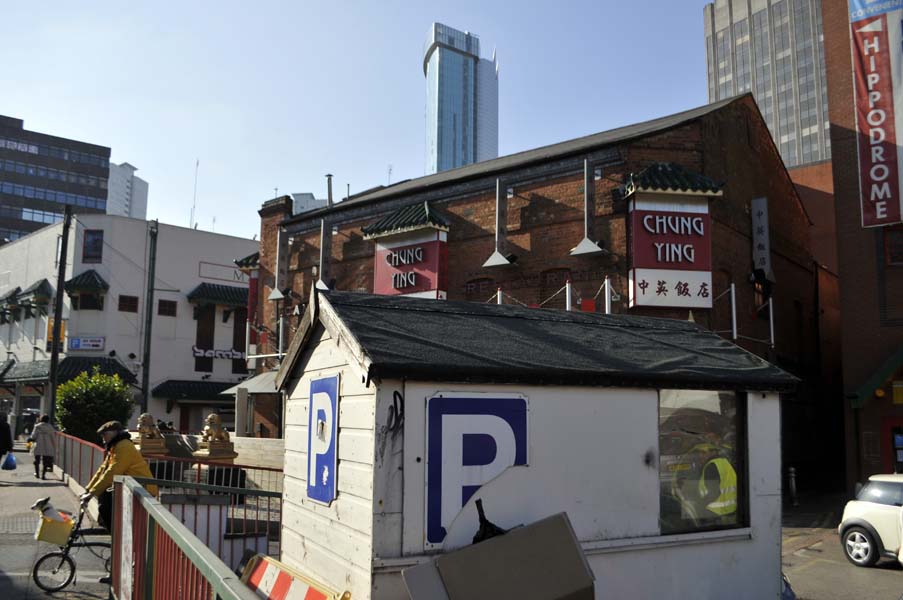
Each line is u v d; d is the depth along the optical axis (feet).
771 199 66.03
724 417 18.74
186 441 58.75
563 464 15.74
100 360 121.80
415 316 17.42
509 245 56.59
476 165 76.48
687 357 19.04
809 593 28.37
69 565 23.50
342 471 15.26
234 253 137.28
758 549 18.37
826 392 76.48
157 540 14.01
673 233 48.62
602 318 21.49
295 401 18.71
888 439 51.78
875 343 54.49
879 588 29.19
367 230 62.90
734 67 412.57
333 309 16.33
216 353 131.23
